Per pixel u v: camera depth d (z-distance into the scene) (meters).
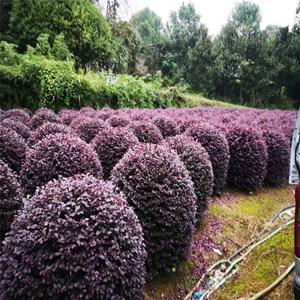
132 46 19.33
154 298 2.81
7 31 12.09
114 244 2.04
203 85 23.06
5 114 6.68
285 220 4.69
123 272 2.03
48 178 3.19
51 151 3.29
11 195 2.77
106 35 13.56
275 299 2.79
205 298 2.89
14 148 4.11
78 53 12.73
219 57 22.89
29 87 9.34
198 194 3.63
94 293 1.92
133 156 2.95
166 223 2.74
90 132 5.17
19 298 1.93
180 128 6.22
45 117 6.56
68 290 1.91
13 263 1.96
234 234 4.08
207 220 4.18
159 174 2.81
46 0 12.02
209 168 3.76
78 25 12.38
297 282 2.43
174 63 23.50
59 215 2.03
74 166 3.27
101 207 2.10
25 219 2.07
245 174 5.37
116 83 11.47
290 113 13.23
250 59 22.95
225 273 3.28
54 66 9.59
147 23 28.80
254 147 5.36
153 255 2.82
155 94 13.55
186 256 3.10
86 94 10.16
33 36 11.89
